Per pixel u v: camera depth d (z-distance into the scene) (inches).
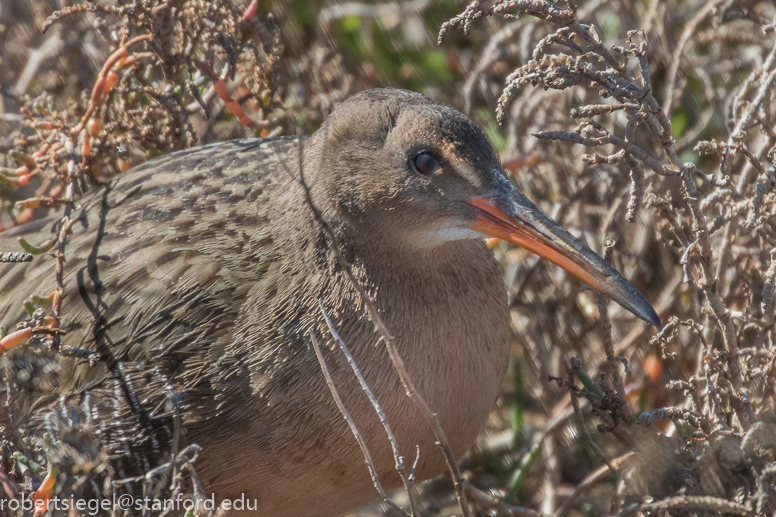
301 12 467.5
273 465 308.2
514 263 430.3
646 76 297.7
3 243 361.7
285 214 311.7
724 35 431.2
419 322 302.0
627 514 316.2
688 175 303.1
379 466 310.5
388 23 480.4
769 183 312.5
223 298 309.6
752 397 336.5
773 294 319.3
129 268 322.3
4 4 463.5
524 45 434.0
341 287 302.4
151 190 336.8
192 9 365.4
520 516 358.3
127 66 384.2
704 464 302.5
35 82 458.9
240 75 430.0
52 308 313.7
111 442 313.9
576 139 296.7
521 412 387.5
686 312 396.8
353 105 306.2
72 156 348.2
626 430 312.7
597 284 296.7
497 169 303.3
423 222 299.3
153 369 310.7
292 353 301.3
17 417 317.1
